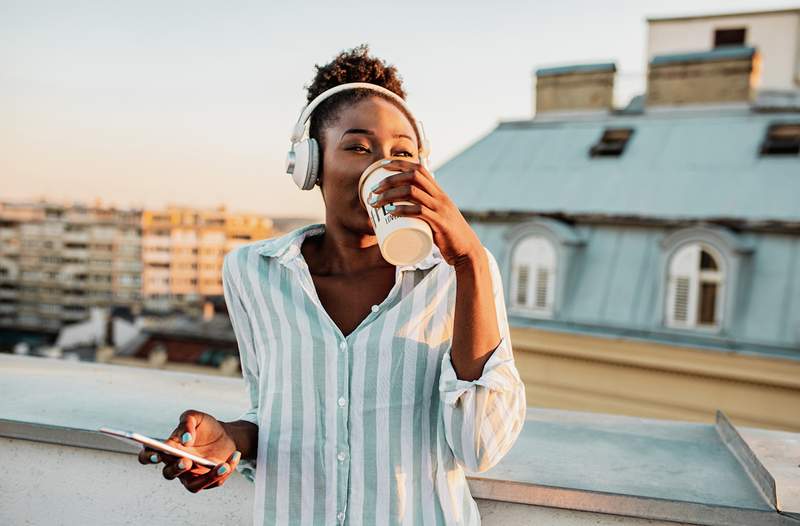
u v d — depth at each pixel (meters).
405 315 0.94
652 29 17.61
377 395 0.92
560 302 10.52
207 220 82.88
